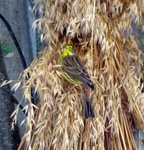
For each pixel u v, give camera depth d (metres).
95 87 4.98
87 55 5.09
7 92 6.39
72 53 5.08
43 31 5.26
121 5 5.10
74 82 4.95
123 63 5.16
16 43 6.65
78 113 4.90
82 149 4.97
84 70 4.96
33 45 6.94
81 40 5.17
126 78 5.12
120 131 5.07
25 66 6.58
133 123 5.29
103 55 5.11
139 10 5.15
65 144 4.86
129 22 5.15
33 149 5.05
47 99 4.95
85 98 4.94
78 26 5.01
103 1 5.11
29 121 5.00
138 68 5.27
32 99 5.42
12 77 8.55
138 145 5.32
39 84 4.97
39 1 5.36
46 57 5.11
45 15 5.24
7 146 6.49
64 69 4.98
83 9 4.97
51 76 4.96
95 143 4.94
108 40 5.05
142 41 5.59
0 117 6.46
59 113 4.92
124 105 5.20
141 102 5.14
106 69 5.05
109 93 5.02
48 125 5.01
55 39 5.21
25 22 6.95
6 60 8.52
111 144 5.08
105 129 5.01
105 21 5.07
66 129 4.86
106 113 4.98
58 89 4.93
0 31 8.58
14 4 9.16
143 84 5.32
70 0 5.05
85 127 4.95
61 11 5.13
